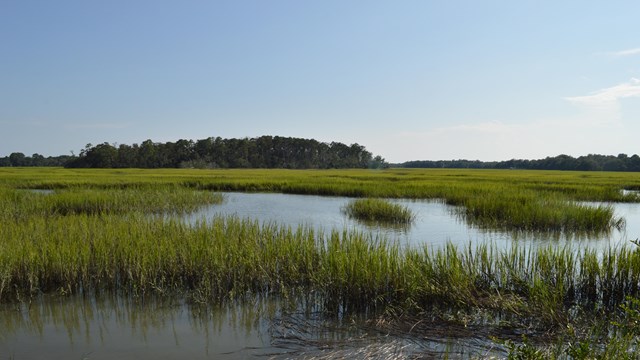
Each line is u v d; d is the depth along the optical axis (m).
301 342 6.29
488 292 7.89
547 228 16.28
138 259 8.52
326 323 6.97
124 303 7.86
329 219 18.94
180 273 8.75
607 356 4.98
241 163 124.19
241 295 8.10
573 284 7.98
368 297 7.55
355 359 5.73
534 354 4.95
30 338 6.53
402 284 7.65
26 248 8.83
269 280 8.49
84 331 6.77
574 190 29.91
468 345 6.14
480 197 22.00
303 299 8.03
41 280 8.32
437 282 7.76
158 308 7.64
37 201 18.28
